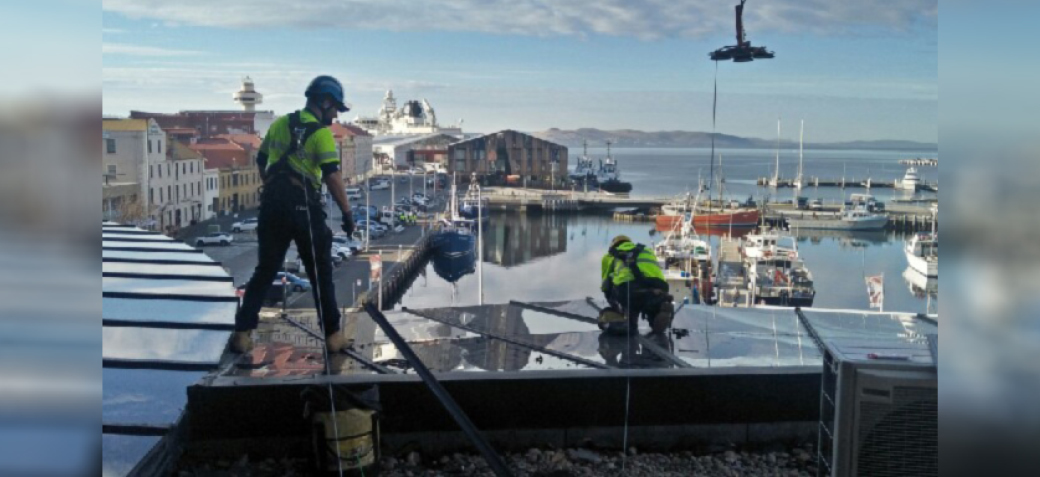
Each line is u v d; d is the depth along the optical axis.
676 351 4.98
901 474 2.76
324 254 4.69
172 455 3.66
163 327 4.72
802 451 4.26
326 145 4.58
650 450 4.30
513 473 3.82
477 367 4.56
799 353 4.90
